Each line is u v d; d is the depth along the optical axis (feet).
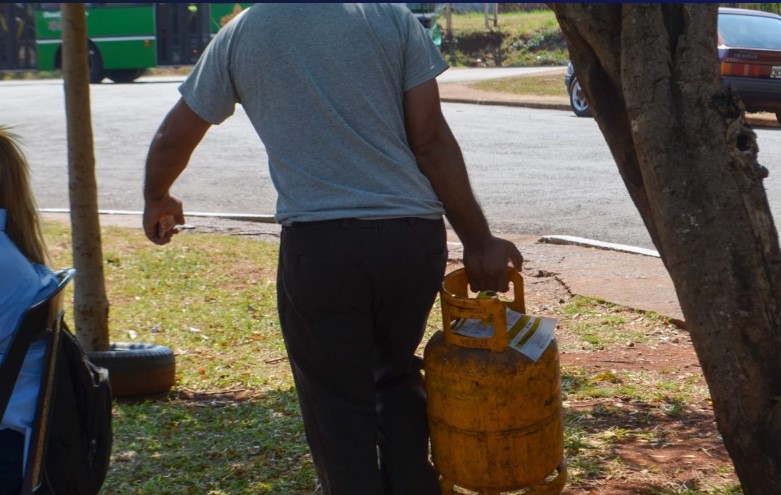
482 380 9.24
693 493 13.01
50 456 8.56
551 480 9.94
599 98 9.84
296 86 9.39
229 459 15.58
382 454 10.10
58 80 108.06
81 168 19.48
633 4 9.17
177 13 102.32
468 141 53.98
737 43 54.49
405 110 9.70
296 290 9.37
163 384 19.49
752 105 54.60
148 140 58.70
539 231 34.04
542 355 9.47
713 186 9.12
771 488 9.53
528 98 73.72
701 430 15.61
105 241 34.24
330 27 9.40
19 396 8.48
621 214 35.96
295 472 14.78
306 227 9.34
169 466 15.38
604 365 19.89
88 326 19.86
